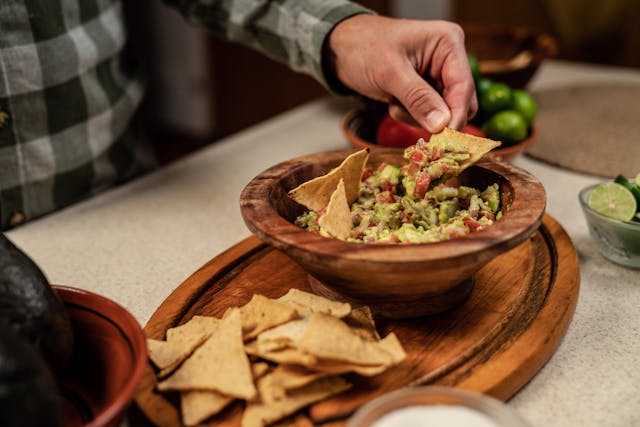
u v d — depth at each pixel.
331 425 0.67
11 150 1.25
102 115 1.41
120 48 1.47
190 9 1.51
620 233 0.99
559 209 1.24
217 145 1.65
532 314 0.86
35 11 1.22
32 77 1.24
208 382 0.67
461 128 1.11
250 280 0.98
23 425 0.51
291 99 3.71
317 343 0.66
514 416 0.57
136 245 1.13
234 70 3.84
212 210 1.27
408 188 0.94
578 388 0.76
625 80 2.09
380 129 1.33
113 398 0.65
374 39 1.20
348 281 0.78
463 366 0.76
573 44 3.34
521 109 1.38
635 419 0.71
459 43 1.14
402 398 0.60
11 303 0.61
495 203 0.92
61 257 1.10
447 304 0.86
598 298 0.95
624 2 3.14
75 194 1.40
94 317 0.71
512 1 3.39
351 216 0.93
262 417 0.65
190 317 0.88
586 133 1.61
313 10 1.30
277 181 0.92
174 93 4.17
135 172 1.56
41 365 0.54
